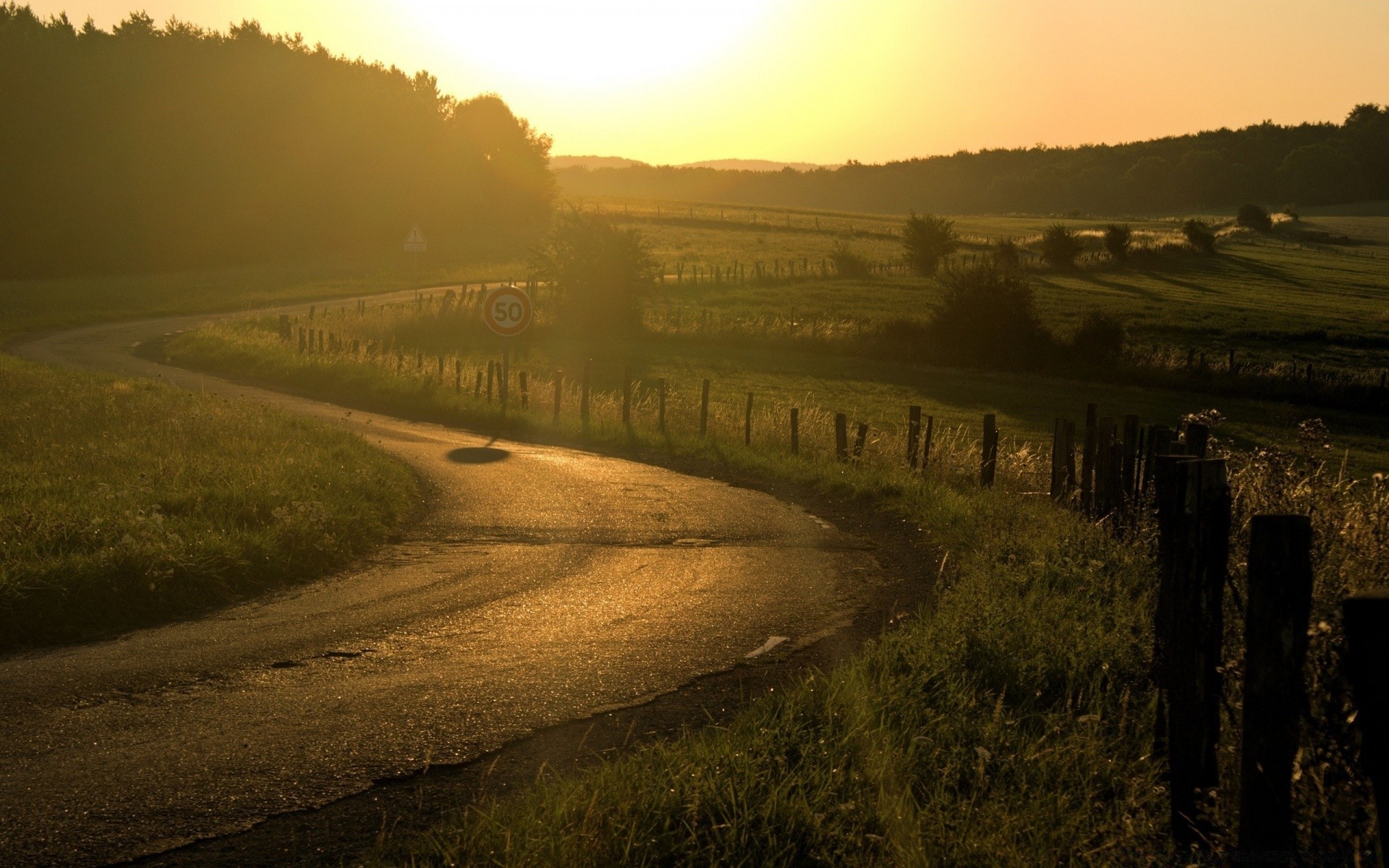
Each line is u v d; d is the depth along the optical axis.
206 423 14.99
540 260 44.31
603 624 7.21
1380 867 2.56
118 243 77.12
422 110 102.62
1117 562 7.89
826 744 4.34
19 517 8.24
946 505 11.89
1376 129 198.50
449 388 24.84
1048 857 3.44
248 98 86.50
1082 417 30.06
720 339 43.00
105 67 79.38
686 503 12.94
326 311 47.47
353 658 6.31
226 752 4.74
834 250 80.19
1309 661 3.54
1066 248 79.69
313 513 9.55
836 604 7.93
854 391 33.59
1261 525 3.10
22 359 28.36
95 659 6.21
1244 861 3.13
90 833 3.92
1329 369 38.19
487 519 11.59
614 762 4.60
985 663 5.46
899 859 3.44
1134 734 4.52
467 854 3.56
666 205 158.38
